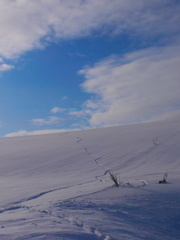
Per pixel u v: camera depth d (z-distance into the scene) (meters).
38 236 3.64
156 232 4.96
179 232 5.25
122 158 17.64
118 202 6.72
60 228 4.15
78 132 34.72
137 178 11.07
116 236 4.10
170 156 16.94
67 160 18.41
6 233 3.79
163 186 8.45
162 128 27.48
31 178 13.86
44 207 6.14
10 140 34.72
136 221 5.46
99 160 17.77
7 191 9.80
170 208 6.39
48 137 32.91
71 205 6.32
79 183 11.12
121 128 32.91
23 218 4.98
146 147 19.88
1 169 16.97
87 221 4.80
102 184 10.17
